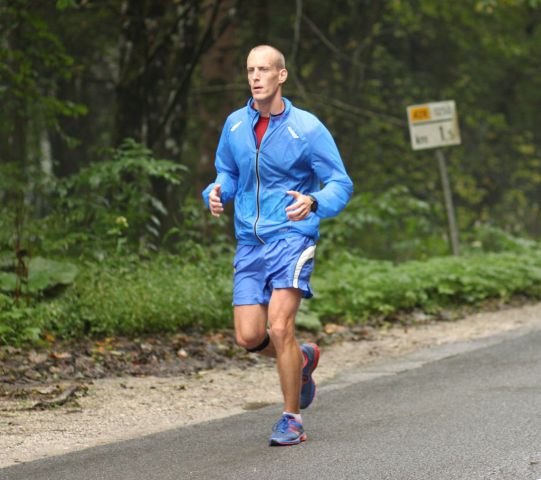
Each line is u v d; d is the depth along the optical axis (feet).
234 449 42.70
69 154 181.98
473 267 98.32
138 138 107.34
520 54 190.80
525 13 187.73
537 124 233.76
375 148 179.93
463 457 39.34
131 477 38.52
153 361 65.16
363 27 181.68
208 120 136.26
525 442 41.42
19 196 81.56
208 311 75.46
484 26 179.52
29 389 55.06
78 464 40.78
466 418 46.75
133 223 85.76
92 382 58.18
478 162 214.69
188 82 111.55
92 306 71.67
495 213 242.78
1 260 74.69
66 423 48.83
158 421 50.06
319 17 178.60
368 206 112.88
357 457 39.96
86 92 187.42
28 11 99.91
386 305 86.74
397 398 53.26
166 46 112.37
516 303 96.84
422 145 107.24
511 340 71.92
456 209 204.23
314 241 43.75
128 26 107.24
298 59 161.07
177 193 104.99
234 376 61.77
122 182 86.94
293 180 43.19
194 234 88.38
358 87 176.24
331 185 42.65
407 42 201.67
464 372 60.23
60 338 69.15
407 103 187.73
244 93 163.94
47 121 104.99
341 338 77.25
